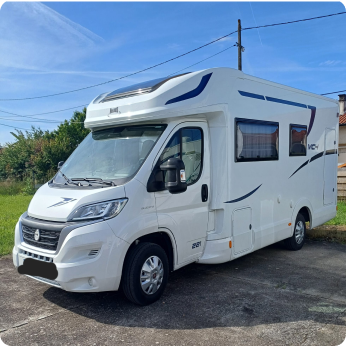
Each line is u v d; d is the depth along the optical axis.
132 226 4.19
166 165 4.38
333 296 4.84
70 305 4.57
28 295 4.91
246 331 3.88
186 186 4.48
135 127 4.96
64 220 4.05
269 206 6.31
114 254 4.03
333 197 8.54
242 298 4.77
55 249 4.04
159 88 4.81
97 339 3.74
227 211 5.38
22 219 4.56
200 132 5.22
